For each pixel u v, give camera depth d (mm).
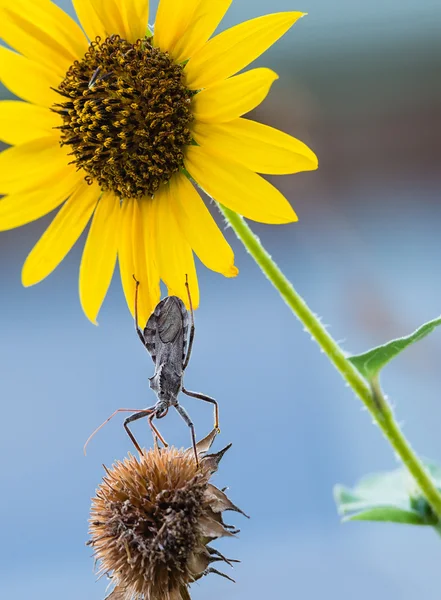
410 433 751
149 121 567
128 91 568
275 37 554
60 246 581
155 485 548
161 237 570
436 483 585
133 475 550
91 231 579
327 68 775
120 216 577
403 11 771
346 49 774
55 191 581
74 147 576
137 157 569
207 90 562
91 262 579
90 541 552
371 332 745
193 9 562
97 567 554
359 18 770
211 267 562
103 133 570
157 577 542
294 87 773
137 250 574
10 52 577
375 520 581
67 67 578
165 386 556
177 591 542
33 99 579
